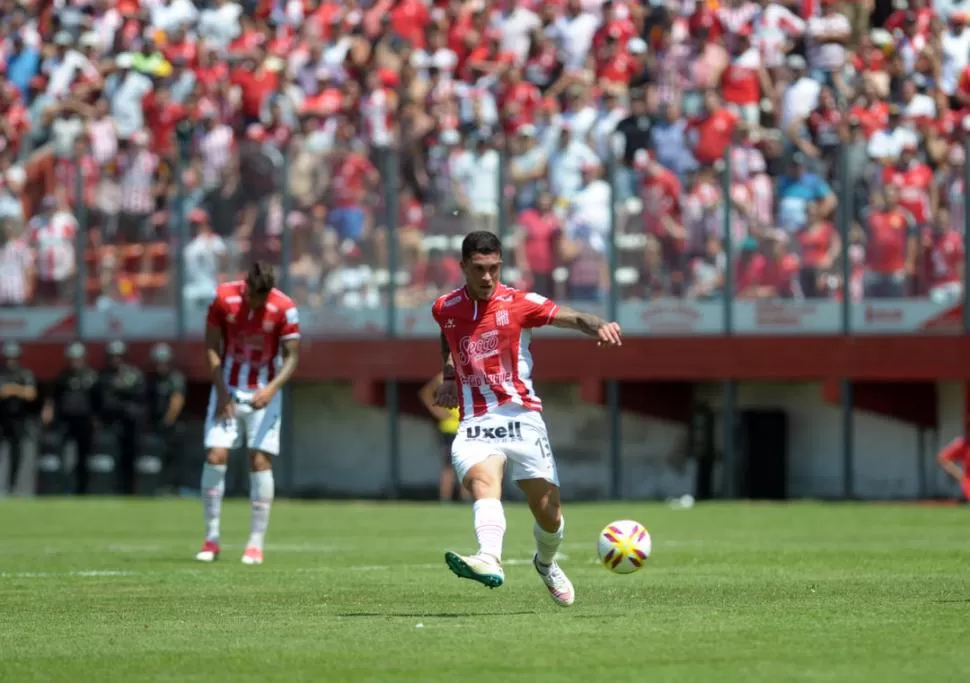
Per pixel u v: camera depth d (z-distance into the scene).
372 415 103.50
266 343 53.50
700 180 92.62
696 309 93.00
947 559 50.69
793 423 96.00
